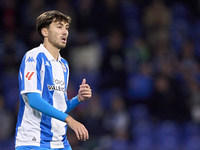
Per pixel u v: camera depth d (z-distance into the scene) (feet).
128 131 106.11
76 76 120.47
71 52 124.77
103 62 121.90
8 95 115.65
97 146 101.35
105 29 132.57
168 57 126.21
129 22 139.74
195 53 135.74
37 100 43.06
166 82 113.80
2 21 132.87
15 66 121.29
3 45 125.90
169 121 109.91
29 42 123.44
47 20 46.93
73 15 132.46
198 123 110.63
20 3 136.98
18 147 44.75
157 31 136.15
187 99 112.88
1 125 106.42
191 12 150.00
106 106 113.80
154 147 104.63
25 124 44.96
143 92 116.47
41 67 45.34
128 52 127.85
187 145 106.52
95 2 138.21
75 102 48.62
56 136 45.85
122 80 118.83
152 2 146.72
